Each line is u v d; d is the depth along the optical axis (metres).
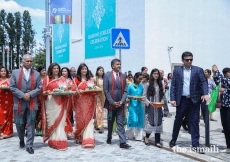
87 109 7.06
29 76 6.59
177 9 16.95
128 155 6.30
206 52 17.92
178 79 6.62
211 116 10.94
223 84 6.34
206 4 17.86
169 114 12.16
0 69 8.30
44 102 6.90
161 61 16.61
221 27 18.39
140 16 16.61
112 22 18.94
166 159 6.00
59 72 6.98
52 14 13.51
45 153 6.47
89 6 21.89
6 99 8.16
